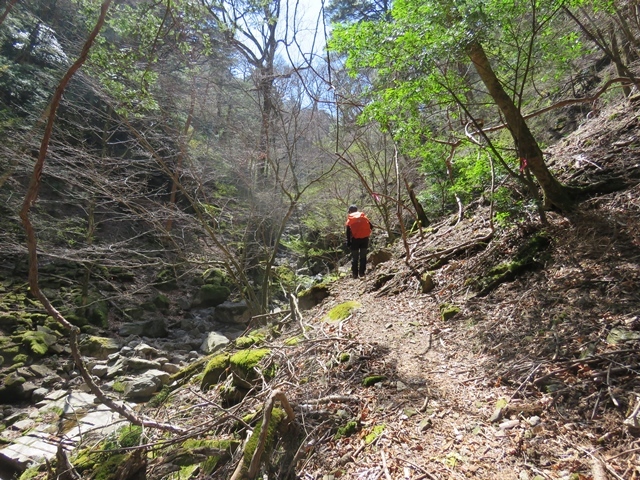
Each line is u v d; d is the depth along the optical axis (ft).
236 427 12.03
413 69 14.97
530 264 14.62
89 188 27.99
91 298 36.88
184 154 29.99
